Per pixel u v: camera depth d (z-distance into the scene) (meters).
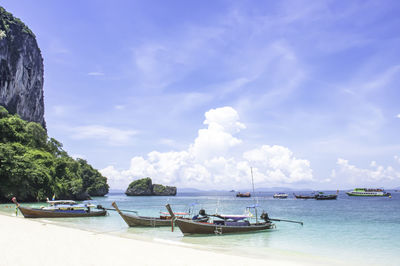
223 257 13.17
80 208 37.72
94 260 11.16
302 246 19.33
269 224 26.22
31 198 67.56
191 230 21.52
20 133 79.62
